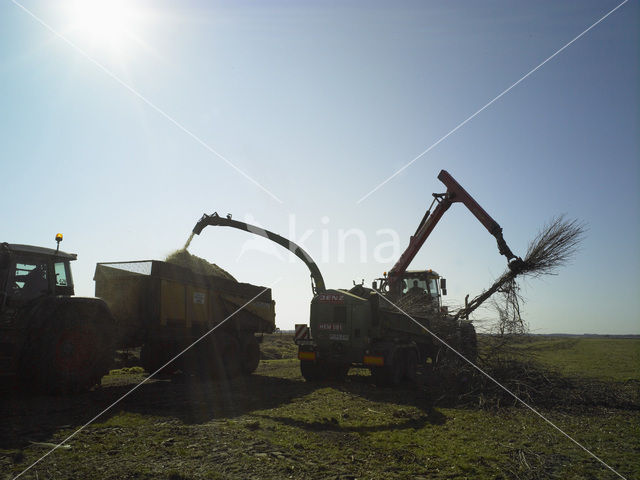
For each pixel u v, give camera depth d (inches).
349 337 422.3
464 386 355.9
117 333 353.7
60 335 306.3
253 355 509.0
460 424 260.2
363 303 427.2
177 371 476.1
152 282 393.1
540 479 171.5
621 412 296.0
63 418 241.4
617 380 410.9
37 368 299.4
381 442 215.3
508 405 317.7
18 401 282.5
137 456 182.5
